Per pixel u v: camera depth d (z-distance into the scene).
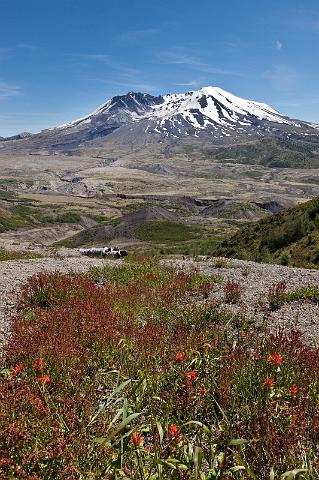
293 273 18.30
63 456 4.13
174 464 3.84
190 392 5.43
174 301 13.02
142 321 10.75
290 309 12.73
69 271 18.69
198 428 4.94
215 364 6.56
